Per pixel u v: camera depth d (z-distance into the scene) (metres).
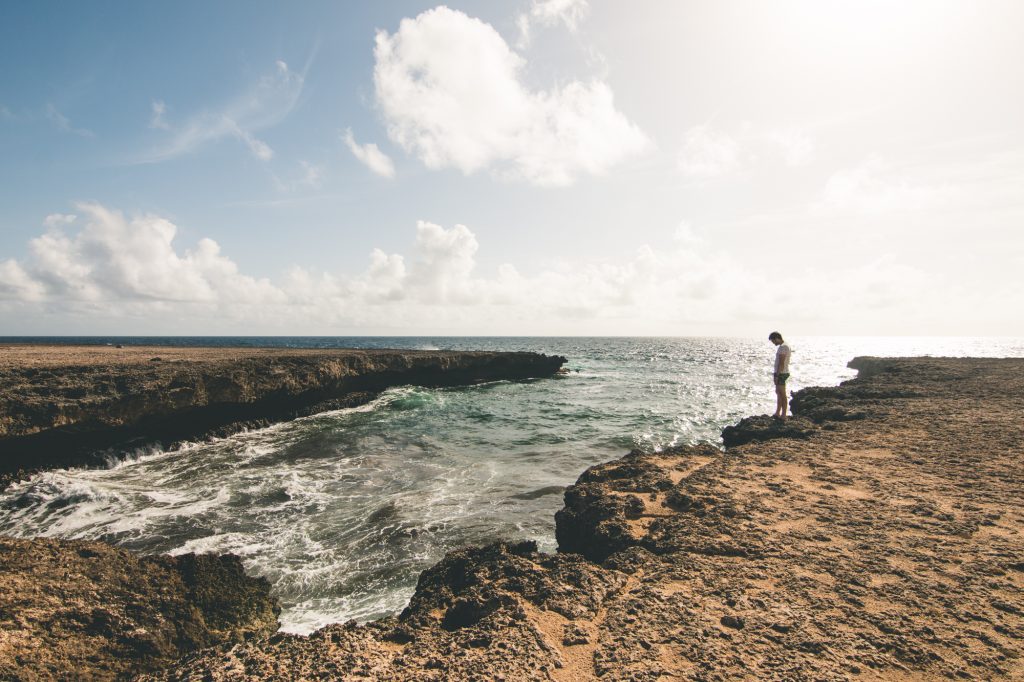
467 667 3.05
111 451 14.92
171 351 32.94
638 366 57.94
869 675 2.79
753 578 3.98
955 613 3.35
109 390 15.60
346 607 6.56
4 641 4.54
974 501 5.46
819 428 10.09
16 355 24.11
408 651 3.32
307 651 3.35
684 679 2.83
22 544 5.92
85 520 9.96
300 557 8.07
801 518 5.16
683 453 8.66
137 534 9.20
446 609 4.08
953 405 11.65
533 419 21.89
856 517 5.12
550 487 11.66
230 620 6.05
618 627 3.42
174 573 6.37
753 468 7.22
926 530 4.73
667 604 3.67
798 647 3.07
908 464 7.08
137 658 5.03
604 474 7.72
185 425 17.66
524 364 43.16
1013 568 3.93
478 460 14.58
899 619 3.31
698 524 5.15
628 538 5.19
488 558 5.04
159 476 13.36
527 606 3.84
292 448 16.59
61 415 13.83
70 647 4.80
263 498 11.26
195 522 9.77
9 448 12.88
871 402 13.30
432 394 31.03
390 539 8.71
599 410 24.44
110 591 5.63
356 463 14.41
